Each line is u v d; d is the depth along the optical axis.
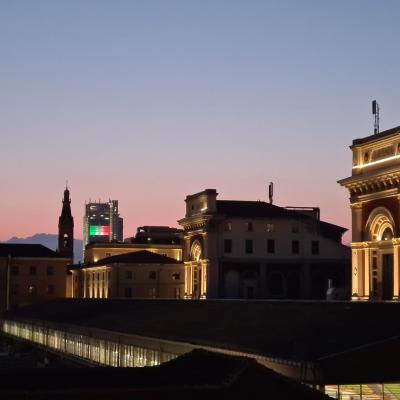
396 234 85.81
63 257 188.12
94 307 110.56
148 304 97.12
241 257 134.38
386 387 48.16
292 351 50.88
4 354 121.19
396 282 85.19
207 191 134.38
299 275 137.50
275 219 136.75
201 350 42.66
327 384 47.16
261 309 69.12
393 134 86.75
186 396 34.09
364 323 53.66
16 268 184.12
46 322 109.44
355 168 94.19
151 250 190.75
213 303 82.25
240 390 35.22
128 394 33.47
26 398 32.53
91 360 87.12
